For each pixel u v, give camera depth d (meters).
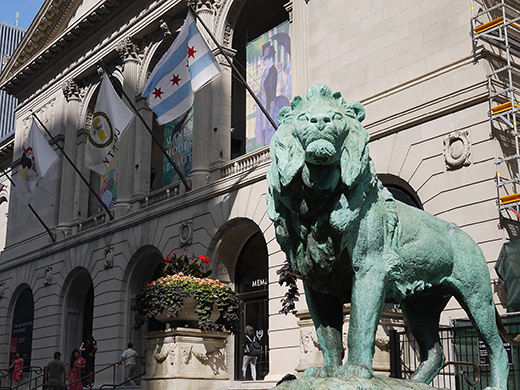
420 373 4.26
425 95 16.45
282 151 3.62
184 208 23.98
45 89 36.34
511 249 13.13
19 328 34.62
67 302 30.98
